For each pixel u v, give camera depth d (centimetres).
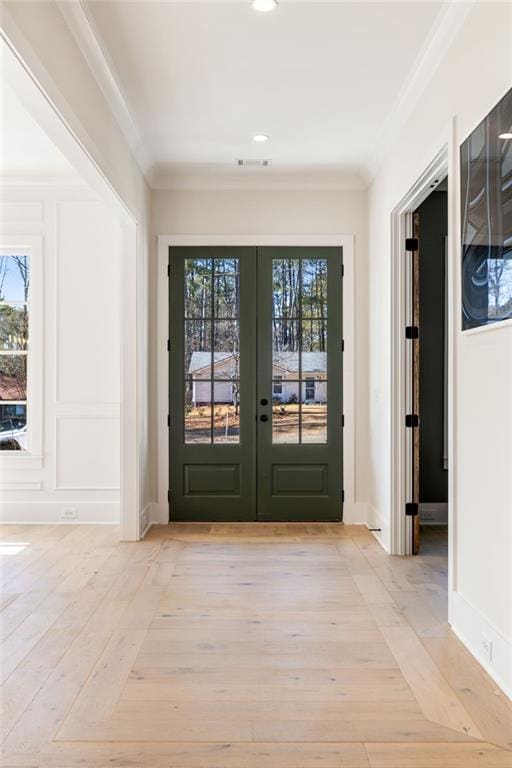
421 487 508
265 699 229
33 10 230
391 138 416
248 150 457
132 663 258
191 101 373
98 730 209
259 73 338
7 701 228
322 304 521
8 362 524
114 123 373
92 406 516
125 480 462
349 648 272
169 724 212
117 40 302
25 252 519
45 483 516
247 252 519
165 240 516
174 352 518
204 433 521
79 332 516
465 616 274
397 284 423
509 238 219
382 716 217
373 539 465
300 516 520
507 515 230
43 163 478
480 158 248
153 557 415
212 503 520
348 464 518
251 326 520
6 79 234
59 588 352
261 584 360
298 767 188
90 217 517
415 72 335
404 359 424
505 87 229
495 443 240
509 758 194
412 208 404
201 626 297
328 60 325
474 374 260
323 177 511
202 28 292
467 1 261
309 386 521
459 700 228
